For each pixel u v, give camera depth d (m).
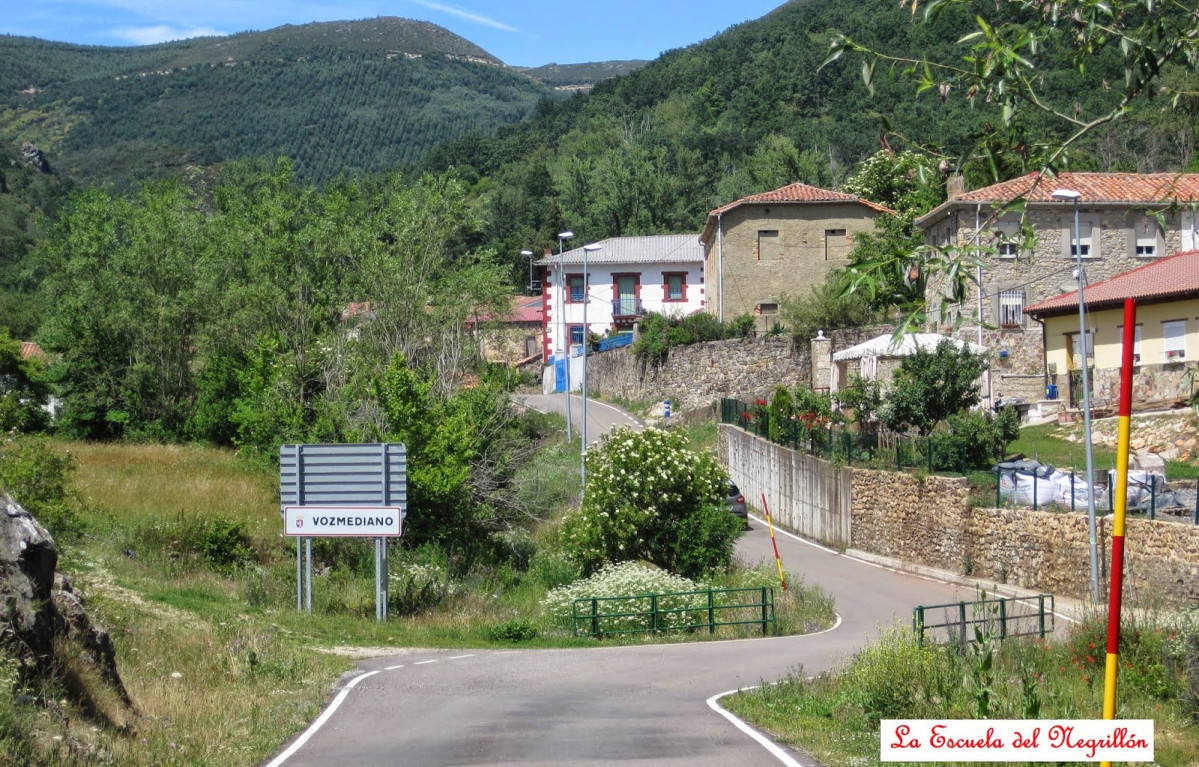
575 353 72.44
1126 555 22.95
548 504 35.97
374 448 23.88
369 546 28.97
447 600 26.19
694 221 99.75
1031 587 26.00
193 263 49.25
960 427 31.67
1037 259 42.22
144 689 13.05
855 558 33.22
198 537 26.67
